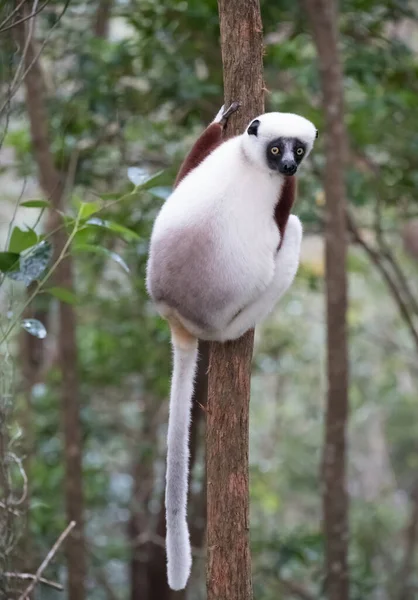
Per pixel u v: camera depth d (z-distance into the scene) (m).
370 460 25.16
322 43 10.31
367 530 19.05
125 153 12.24
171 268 5.69
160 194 6.77
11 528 6.63
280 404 20.28
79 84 11.59
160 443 16.77
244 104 6.04
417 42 18.77
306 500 21.78
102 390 15.73
